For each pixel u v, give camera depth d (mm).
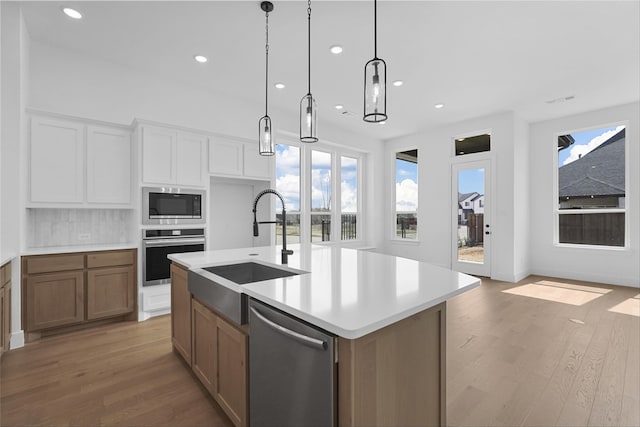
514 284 4785
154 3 2502
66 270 2879
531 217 5508
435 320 1361
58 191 2947
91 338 2826
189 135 3596
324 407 1029
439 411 1367
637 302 3822
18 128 2623
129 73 3586
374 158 6699
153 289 3314
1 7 2520
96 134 3170
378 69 1672
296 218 5652
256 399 1376
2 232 2592
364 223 6746
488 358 2418
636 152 4559
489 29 2811
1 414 1769
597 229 4969
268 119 2504
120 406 1852
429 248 6070
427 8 2527
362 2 2465
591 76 3738
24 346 2654
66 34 2941
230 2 2486
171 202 3439
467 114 5145
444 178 5852
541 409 1803
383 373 1101
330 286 1416
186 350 2246
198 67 3574
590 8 2514
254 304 1368
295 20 2711
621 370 2213
